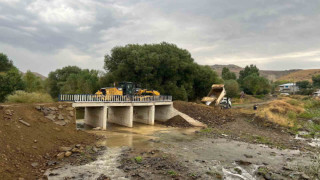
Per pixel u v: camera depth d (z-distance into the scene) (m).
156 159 14.48
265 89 82.75
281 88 110.38
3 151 11.94
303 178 12.02
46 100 27.91
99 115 25.75
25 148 13.33
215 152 16.92
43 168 12.17
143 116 32.66
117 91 28.70
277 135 23.88
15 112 16.50
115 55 46.41
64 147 15.24
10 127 14.37
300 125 28.22
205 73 53.69
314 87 97.69
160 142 19.77
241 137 22.44
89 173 11.86
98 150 16.20
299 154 16.77
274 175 12.37
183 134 23.89
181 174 12.16
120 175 11.72
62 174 11.57
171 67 45.72
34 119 17.20
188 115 31.98
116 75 44.41
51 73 65.06
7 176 10.24
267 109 34.19
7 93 35.03
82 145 16.72
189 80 50.56
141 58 43.22
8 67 56.75
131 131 25.36
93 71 58.28
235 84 68.94
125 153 15.73
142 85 44.44
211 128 27.44
